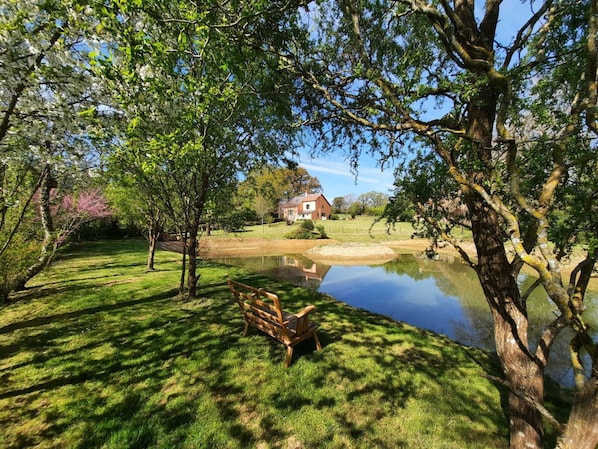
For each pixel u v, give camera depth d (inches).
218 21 96.0
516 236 69.4
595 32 63.9
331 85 126.5
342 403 126.1
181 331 199.3
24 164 188.9
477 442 105.7
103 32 127.7
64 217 423.2
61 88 155.7
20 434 108.0
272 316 158.4
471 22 96.0
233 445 104.0
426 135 85.3
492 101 94.5
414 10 81.9
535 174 90.4
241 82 152.7
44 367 153.9
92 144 188.9
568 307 62.0
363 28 121.0
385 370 152.4
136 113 134.3
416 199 109.7
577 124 72.0
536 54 88.4
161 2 91.8
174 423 114.0
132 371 150.1
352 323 218.8
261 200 1599.4
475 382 143.6
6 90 150.3
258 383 139.9
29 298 277.0
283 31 110.7
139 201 343.3
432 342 189.0
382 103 109.6
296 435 108.7
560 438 67.6
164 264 482.9
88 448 102.4
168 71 106.5
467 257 103.5
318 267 668.7
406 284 471.8
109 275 384.5
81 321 218.2
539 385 89.3
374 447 103.3
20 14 119.6
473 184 79.0
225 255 868.0
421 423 115.0
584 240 74.9
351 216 2214.6
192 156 143.9
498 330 98.2
